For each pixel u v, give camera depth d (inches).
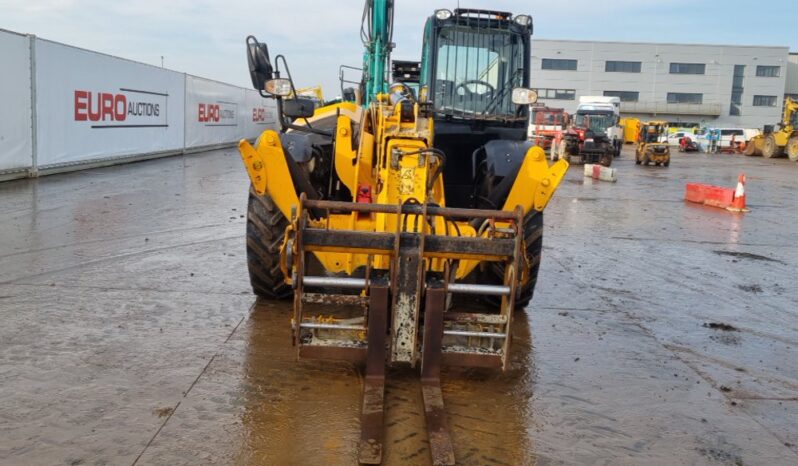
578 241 368.2
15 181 493.4
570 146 1080.2
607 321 217.2
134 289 224.7
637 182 786.2
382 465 120.6
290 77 213.5
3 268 245.1
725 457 130.7
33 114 505.7
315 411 140.9
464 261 173.0
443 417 136.9
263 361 166.2
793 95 2822.3
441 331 150.2
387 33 315.3
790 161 1320.1
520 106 254.4
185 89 852.6
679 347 195.2
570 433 137.4
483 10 251.1
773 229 442.3
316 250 151.7
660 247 360.2
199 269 256.5
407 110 188.1
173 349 171.2
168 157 810.8
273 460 120.6
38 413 133.4
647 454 130.3
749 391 164.2
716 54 2541.8
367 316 156.7
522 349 186.1
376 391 145.0
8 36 467.2
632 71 2564.0
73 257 267.3
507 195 207.2
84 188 482.6
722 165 1173.1
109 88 628.4
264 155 188.2
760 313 237.1
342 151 207.0
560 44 2541.8
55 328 182.5
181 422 132.7
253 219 206.1
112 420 132.1
